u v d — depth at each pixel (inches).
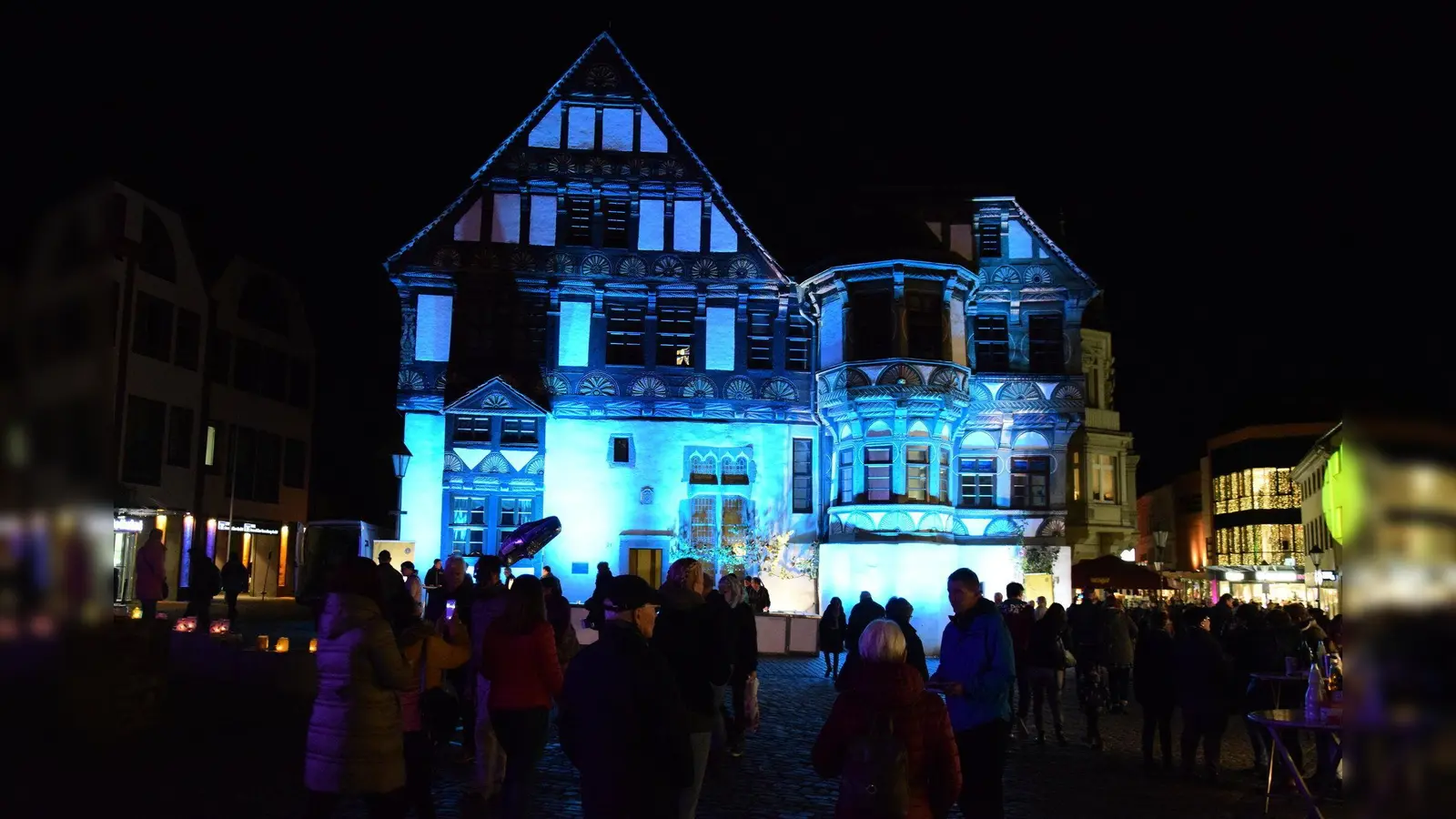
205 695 612.7
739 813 406.9
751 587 1174.3
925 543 1254.9
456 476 1304.1
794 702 764.6
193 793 382.6
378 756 267.7
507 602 339.9
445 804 405.4
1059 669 611.2
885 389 1273.4
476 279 1339.8
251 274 1804.9
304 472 1951.3
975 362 1378.0
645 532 1314.0
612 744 230.4
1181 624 517.3
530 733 328.5
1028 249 1392.7
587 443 1327.5
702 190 1381.6
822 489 1350.9
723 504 1336.1
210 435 1672.0
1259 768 518.3
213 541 1656.0
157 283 1535.4
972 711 319.3
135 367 1478.8
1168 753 526.6
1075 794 460.4
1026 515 1343.5
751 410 1352.1
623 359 1349.7
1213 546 3024.1
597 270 1355.8
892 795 207.8
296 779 413.4
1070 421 1354.6
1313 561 2066.9
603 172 1371.8
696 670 332.8
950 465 1325.0
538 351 1339.8
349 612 271.0
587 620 264.4
